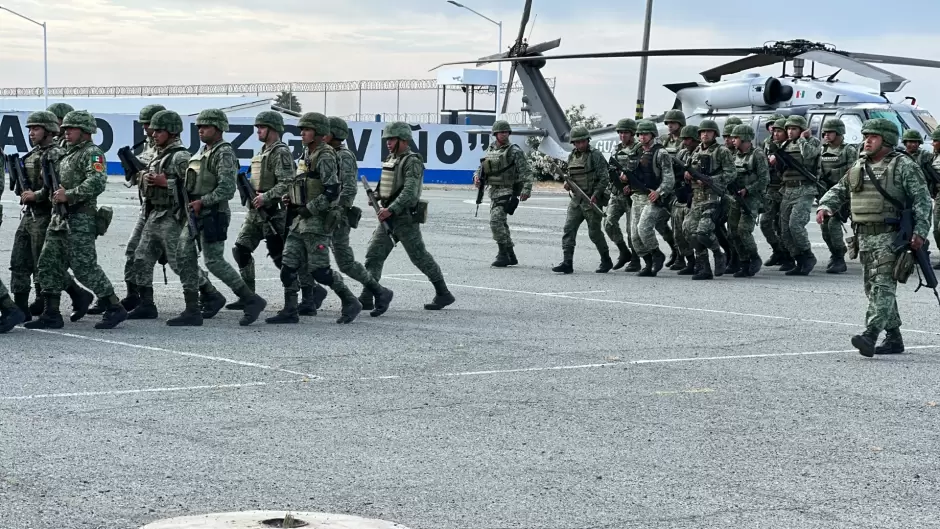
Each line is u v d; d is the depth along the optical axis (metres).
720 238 16.23
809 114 27.62
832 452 6.60
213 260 10.73
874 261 9.63
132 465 6.09
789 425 7.23
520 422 7.19
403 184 11.80
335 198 10.75
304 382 8.30
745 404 7.81
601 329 11.01
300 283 11.23
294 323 11.13
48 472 5.94
